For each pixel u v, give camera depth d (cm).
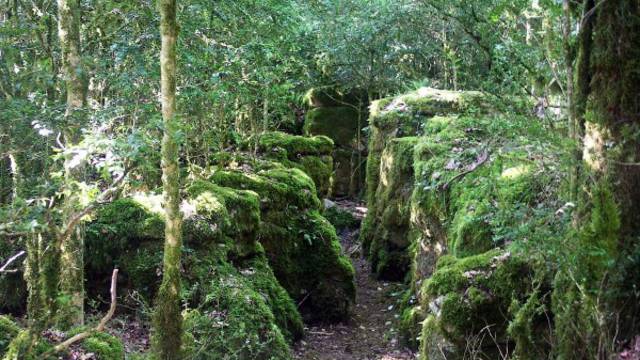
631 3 318
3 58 507
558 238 337
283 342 556
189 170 697
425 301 494
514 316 394
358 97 1416
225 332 523
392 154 869
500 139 387
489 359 420
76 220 320
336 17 1284
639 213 327
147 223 564
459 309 427
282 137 918
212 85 612
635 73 319
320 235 731
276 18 714
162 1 366
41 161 480
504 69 480
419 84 1136
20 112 402
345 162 1379
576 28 389
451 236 573
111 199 562
